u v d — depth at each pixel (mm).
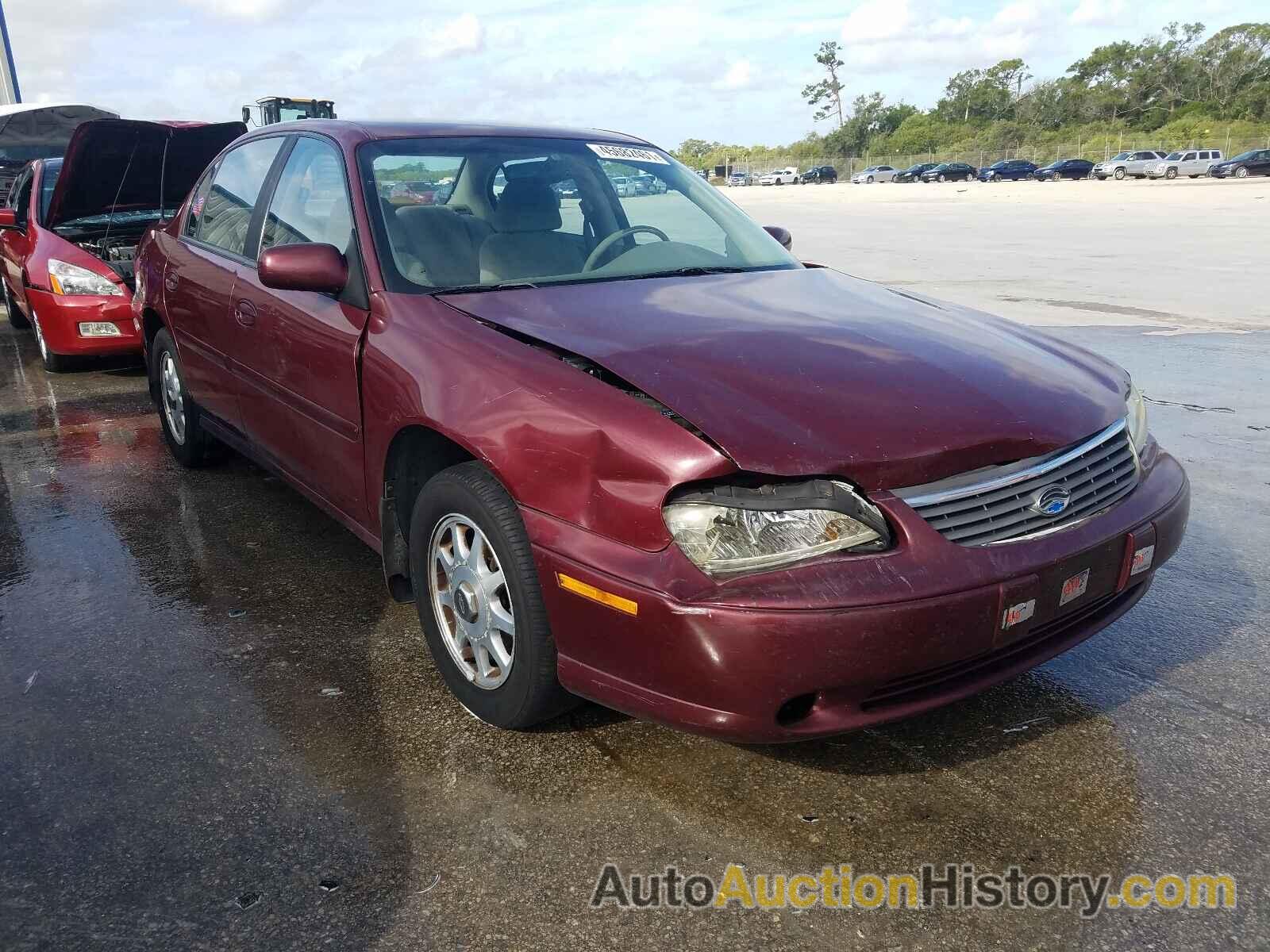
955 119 96562
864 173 70688
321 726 2693
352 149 3328
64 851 2188
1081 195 40219
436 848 2217
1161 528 2529
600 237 3479
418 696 2855
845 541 2107
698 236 3621
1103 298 10898
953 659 2150
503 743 2619
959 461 2225
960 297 10930
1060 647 2434
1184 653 3172
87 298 6805
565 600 2258
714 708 2104
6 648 3121
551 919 2018
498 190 3422
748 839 2268
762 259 3588
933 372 2484
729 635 2025
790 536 2086
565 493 2256
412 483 2916
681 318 2727
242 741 2617
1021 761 2586
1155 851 2244
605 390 2309
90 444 5418
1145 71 83250
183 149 6586
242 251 3891
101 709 2766
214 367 4098
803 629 2008
